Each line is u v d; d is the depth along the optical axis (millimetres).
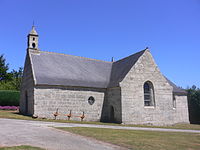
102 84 26203
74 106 23875
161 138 12531
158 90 25297
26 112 25031
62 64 26516
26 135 11070
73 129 13930
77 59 28906
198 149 9977
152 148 9500
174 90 30094
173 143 11078
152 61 25641
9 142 9281
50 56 26766
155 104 24828
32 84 22891
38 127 14188
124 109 23109
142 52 25641
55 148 8586
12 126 14148
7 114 22516
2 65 46125
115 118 24031
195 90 37469
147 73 25031
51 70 24531
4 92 31438
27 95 24750
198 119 34594
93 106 25047
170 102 25734
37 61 24875
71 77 24938
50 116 22391
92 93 25203
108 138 11258
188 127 24156
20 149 7945
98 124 20422
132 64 25109
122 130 15422
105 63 31156
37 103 21906
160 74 25766
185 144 11031
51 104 22609
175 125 26203
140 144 10164
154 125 24281
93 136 11656
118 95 23766
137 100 23953
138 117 23672
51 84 22656
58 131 12789
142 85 24516
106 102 25953
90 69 28172
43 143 9359
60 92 23281
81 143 9797
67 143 9617
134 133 14000
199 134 16047
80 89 24516
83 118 24219
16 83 45344
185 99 30859
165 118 25109
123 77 24062
